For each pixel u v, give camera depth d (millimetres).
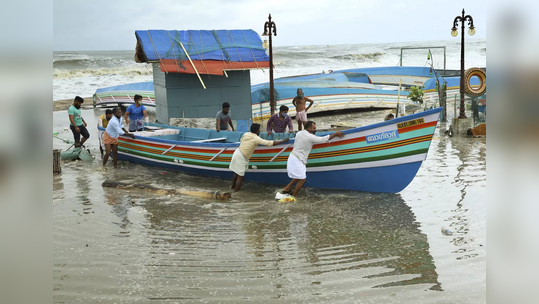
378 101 21672
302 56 73750
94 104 24922
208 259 5754
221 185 9828
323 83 21078
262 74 47281
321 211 7750
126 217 7520
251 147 9109
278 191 9211
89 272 5375
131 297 4754
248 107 15594
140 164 12156
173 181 10219
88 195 8914
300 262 5625
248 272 5348
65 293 4836
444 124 16922
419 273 5238
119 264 5609
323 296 4727
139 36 14664
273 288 4930
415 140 8242
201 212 7781
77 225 7105
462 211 7477
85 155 12602
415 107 19156
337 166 8977
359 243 6230
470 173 9914
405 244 6141
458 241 6191
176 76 14648
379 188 8844
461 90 15062
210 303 4605
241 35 15797
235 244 6273
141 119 13781
